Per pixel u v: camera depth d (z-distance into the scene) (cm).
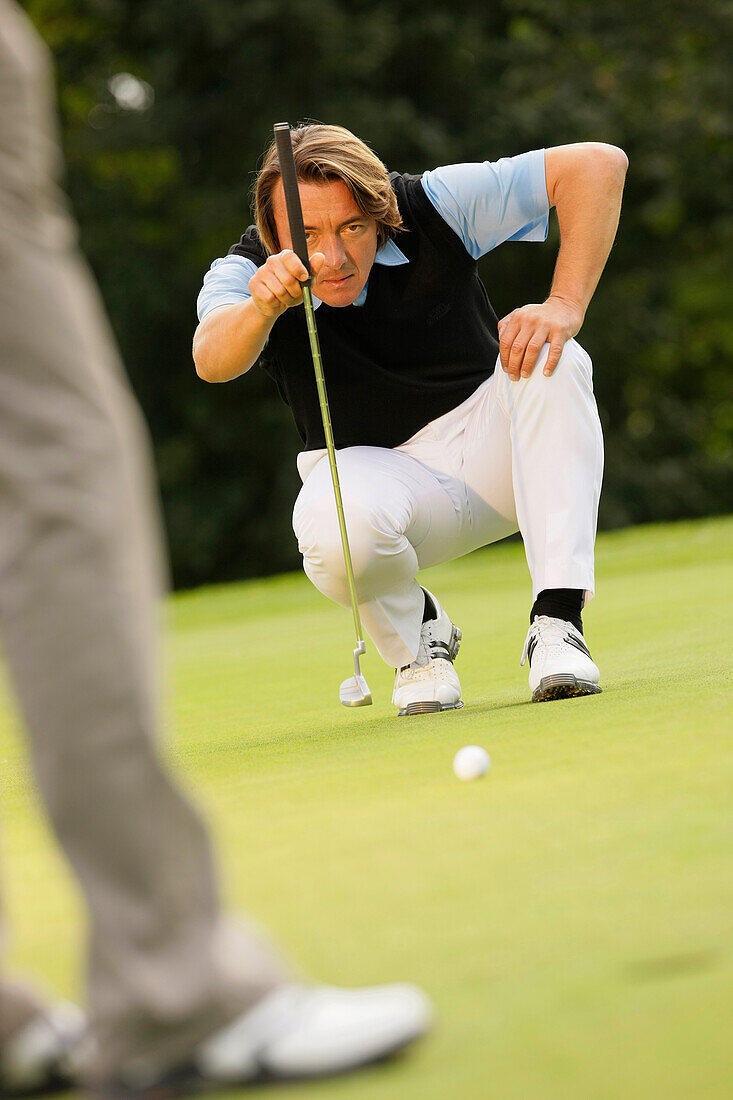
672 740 555
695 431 5216
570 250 830
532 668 770
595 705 699
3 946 319
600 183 826
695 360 5222
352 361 848
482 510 864
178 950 288
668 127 4622
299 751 676
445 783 519
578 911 353
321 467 845
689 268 5016
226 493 4841
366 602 828
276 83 4550
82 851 290
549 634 770
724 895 354
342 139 783
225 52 4575
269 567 4919
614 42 4756
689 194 4731
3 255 297
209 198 4675
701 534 2839
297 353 856
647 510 4972
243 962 296
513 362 798
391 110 4419
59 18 4712
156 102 4691
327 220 776
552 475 797
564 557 788
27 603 292
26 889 425
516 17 4856
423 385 854
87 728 288
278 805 512
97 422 303
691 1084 258
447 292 840
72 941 370
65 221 327
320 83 4562
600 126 4578
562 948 329
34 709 290
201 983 286
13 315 297
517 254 4700
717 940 324
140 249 4722
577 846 410
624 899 358
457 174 822
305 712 946
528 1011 298
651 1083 260
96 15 4656
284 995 297
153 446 4819
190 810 298
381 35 4459
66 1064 300
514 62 4750
